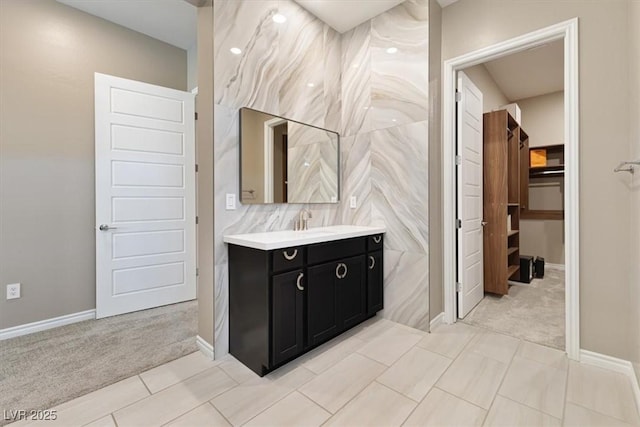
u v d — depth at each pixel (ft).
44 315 8.71
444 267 9.00
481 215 10.99
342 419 5.07
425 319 8.41
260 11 7.86
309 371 6.48
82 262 9.35
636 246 5.67
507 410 5.26
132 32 10.41
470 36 8.25
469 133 9.80
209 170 7.13
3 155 8.12
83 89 9.34
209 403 5.49
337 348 7.48
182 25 10.25
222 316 7.14
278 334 6.28
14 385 6.01
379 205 9.37
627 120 6.07
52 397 5.65
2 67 8.05
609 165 6.29
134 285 10.04
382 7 8.89
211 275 7.09
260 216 7.91
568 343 6.91
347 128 10.18
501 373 6.36
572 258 6.76
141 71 10.64
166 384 6.06
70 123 9.11
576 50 6.59
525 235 16.90
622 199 6.17
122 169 9.77
